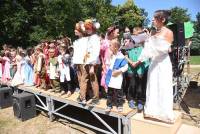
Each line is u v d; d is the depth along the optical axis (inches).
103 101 234.7
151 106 188.9
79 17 842.8
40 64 302.5
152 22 185.0
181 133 191.0
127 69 206.1
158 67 183.3
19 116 289.7
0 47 757.9
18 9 772.6
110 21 1085.8
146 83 212.5
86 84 229.6
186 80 320.2
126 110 206.8
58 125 268.2
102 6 1149.1
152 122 186.5
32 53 360.8
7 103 348.2
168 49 179.2
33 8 809.5
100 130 224.4
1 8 755.4
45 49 302.8
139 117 197.0
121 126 216.8
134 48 211.0
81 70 229.5
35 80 327.9
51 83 288.4
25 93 303.0
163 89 181.8
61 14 793.6
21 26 772.6
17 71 353.7
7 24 752.3
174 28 244.8
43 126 269.0
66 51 263.7
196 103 315.9
